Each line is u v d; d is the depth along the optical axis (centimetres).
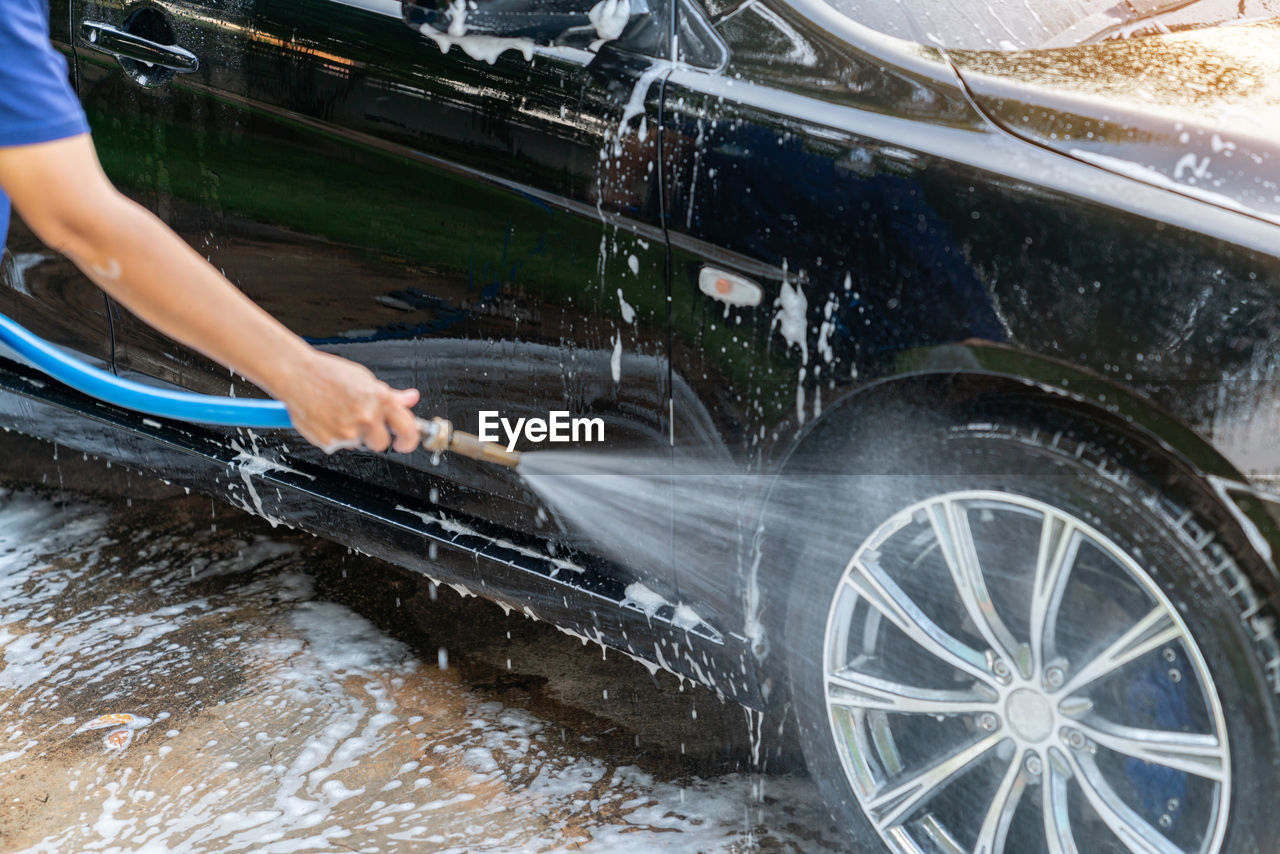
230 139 276
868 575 219
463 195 246
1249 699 185
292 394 136
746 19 229
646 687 295
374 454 283
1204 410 185
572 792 256
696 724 280
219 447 313
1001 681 209
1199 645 188
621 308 232
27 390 343
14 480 397
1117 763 210
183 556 356
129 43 285
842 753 226
